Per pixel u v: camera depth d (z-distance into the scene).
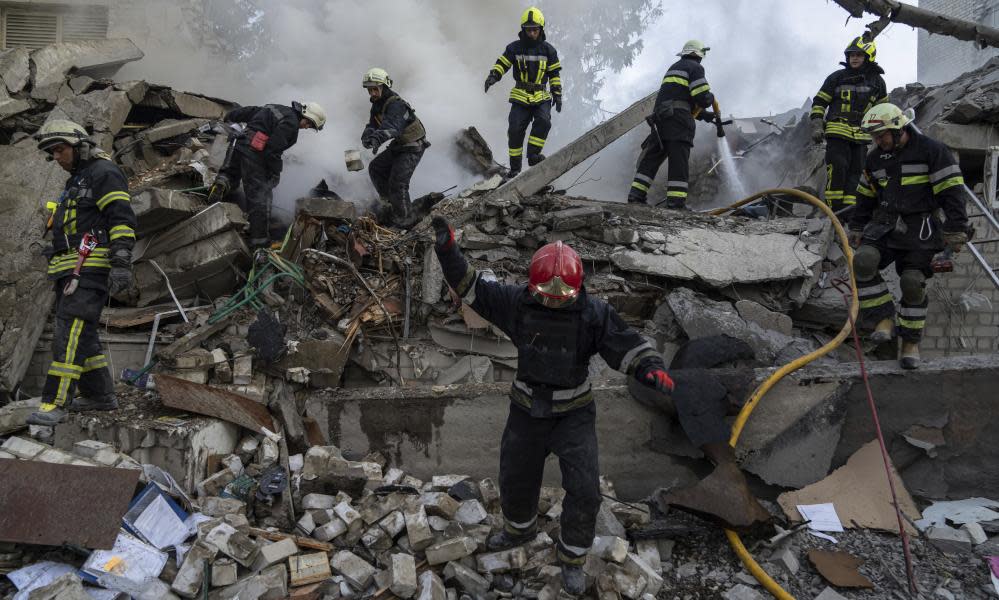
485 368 4.88
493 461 4.14
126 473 3.28
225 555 3.14
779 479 4.02
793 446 4.04
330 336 4.79
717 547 3.55
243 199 5.93
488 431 4.14
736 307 5.16
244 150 5.31
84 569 2.95
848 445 4.05
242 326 4.80
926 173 3.87
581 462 2.95
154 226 5.13
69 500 3.16
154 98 6.79
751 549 3.53
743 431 4.03
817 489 3.87
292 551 3.23
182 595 3.01
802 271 5.25
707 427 3.83
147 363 4.62
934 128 6.66
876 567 3.38
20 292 4.95
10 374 4.69
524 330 2.92
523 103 6.93
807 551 3.48
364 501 3.63
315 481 3.73
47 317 5.07
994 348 6.57
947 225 3.80
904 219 3.97
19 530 3.04
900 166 3.94
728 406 3.98
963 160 7.02
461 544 3.28
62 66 6.78
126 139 6.46
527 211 5.65
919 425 4.03
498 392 4.15
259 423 4.02
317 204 5.31
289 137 5.37
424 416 4.18
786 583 3.30
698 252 5.41
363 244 5.32
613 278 5.26
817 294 5.43
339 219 5.37
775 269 5.27
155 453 3.68
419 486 3.98
